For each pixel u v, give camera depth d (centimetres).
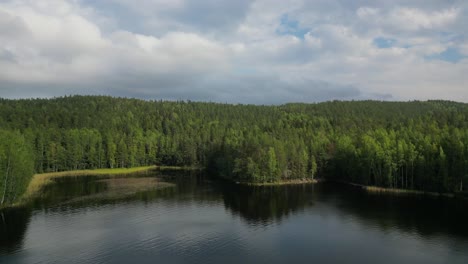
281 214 9219
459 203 10231
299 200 10950
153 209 9681
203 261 6166
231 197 11406
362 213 9250
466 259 6222
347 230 7838
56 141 18025
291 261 6184
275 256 6406
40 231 7650
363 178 13775
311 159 15200
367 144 13925
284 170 14662
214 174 17262
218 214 9206
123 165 19838
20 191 10162
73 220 8488
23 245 6825
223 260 6203
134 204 10250
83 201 10512
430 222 8381
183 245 6919
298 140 16638
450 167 11512
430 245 6888
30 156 12888
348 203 10456
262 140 15688
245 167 14675
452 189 11488
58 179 15012
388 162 12650
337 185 13900
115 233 7575
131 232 7650
